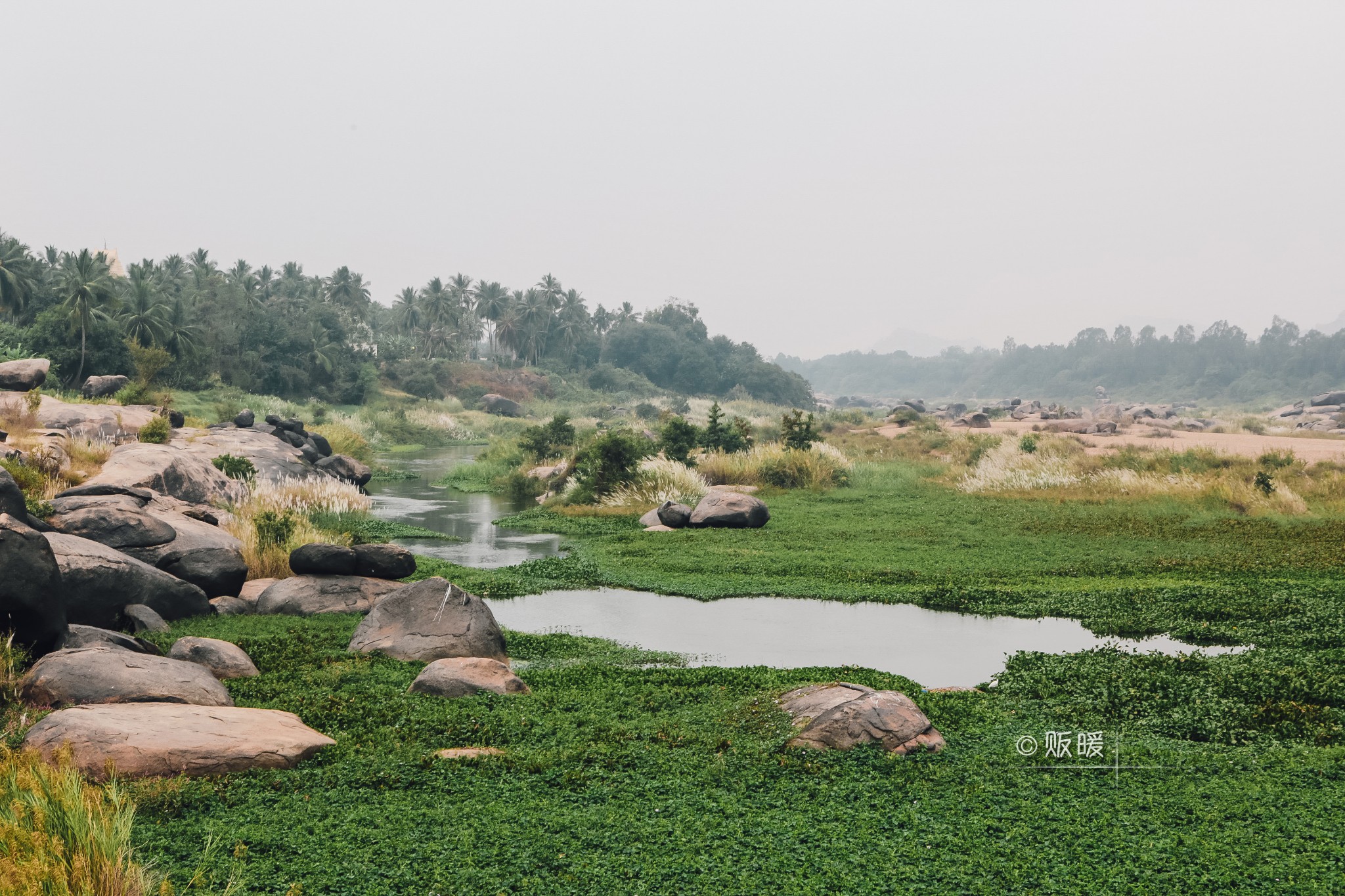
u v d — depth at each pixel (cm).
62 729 752
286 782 745
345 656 1252
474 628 1291
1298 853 638
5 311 7962
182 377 7781
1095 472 3331
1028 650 1340
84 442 2414
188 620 1423
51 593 1044
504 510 3138
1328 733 916
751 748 860
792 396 17325
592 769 801
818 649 1356
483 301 15212
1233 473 3053
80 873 461
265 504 2334
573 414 11031
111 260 10744
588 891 573
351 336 11906
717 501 2597
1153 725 962
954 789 761
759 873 602
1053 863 623
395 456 5950
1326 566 1850
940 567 1956
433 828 663
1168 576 1834
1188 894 579
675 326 18050
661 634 1453
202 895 546
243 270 12119
